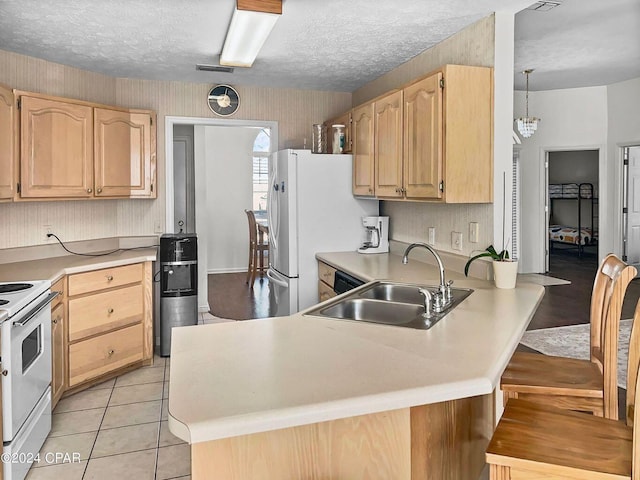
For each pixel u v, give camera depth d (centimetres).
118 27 306
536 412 163
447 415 173
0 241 354
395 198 336
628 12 375
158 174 452
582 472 131
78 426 297
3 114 311
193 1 266
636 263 735
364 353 160
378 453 151
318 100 492
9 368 219
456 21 297
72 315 335
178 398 125
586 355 405
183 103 454
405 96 318
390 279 296
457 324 197
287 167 407
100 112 385
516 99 731
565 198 1128
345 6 272
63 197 361
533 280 727
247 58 348
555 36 435
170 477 243
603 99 694
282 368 147
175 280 436
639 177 715
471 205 311
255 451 143
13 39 328
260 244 780
